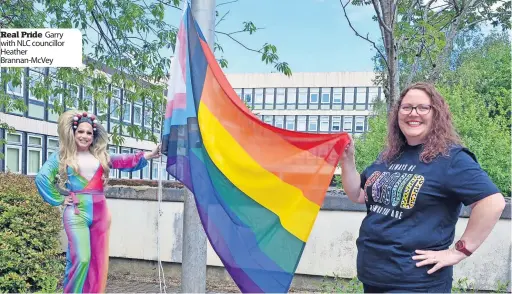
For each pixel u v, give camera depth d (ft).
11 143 46.88
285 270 8.50
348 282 16.05
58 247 17.29
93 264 11.18
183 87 9.35
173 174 9.02
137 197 18.98
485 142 42.63
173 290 16.94
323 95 92.38
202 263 10.28
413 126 7.28
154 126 20.48
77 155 11.28
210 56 9.75
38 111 50.65
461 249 6.70
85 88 20.29
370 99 90.53
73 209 11.09
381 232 7.14
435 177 6.84
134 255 18.92
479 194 6.51
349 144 8.91
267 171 8.98
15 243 15.08
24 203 16.06
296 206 8.83
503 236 15.49
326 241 17.04
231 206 8.77
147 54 19.63
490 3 14.70
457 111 43.65
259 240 8.64
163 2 18.24
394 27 12.54
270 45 17.40
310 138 9.05
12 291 14.76
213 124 9.14
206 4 10.03
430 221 6.85
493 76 54.95
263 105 93.50
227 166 8.98
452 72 50.90
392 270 6.95
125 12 18.10
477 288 15.64
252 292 8.36
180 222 18.57
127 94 19.53
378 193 7.44
